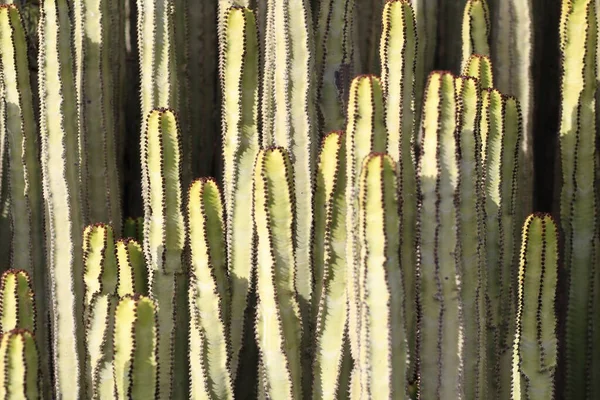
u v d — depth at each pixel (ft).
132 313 7.96
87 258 9.18
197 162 12.34
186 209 9.90
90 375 9.75
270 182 8.29
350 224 7.87
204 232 8.74
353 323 7.95
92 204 11.22
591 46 10.79
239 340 9.30
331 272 8.43
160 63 10.87
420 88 11.79
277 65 9.73
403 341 7.74
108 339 8.95
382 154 7.46
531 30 12.00
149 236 9.46
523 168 11.96
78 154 10.59
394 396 7.75
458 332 8.08
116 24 11.81
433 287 8.04
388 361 7.66
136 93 12.89
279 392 8.57
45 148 10.41
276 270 8.44
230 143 9.66
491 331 9.57
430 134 7.97
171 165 9.32
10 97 10.71
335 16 10.16
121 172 12.57
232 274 9.29
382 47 8.92
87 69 11.16
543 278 8.63
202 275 8.80
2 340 7.64
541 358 8.78
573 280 10.84
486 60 9.93
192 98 12.10
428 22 12.16
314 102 9.79
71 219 10.39
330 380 8.55
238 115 9.58
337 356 8.50
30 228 10.96
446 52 12.96
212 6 12.09
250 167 9.59
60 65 10.34
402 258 8.32
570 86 10.93
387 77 8.89
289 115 9.64
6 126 10.80
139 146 12.91
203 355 8.85
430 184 7.98
